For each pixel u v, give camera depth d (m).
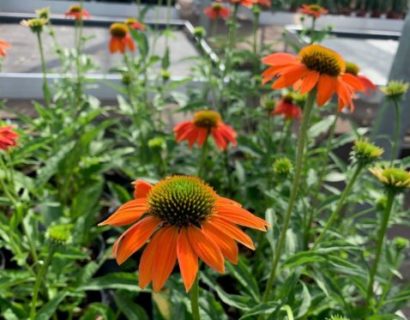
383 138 0.72
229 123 0.83
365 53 1.33
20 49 1.48
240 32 1.69
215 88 0.98
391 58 1.28
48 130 0.76
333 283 0.47
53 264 0.55
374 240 0.65
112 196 0.80
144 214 0.37
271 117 0.83
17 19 1.80
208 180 0.76
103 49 1.56
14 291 0.54
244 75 0.91
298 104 0.64
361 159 0.46
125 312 0.50
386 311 0.49
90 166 0.73
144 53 0.85
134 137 0.77
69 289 0.48
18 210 0.55
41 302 0.55
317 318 0.49
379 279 0.51
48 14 0.90
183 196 0.35
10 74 1.13
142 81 0.91
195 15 2.14
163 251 0.34
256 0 0.88
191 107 0.78
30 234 0.59
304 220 0.55
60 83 0.94
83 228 0.60
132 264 0.64
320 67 0.43
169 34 1.00
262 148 0.75
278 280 0.50
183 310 0.47
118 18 2.14
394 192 0.44
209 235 0.35
